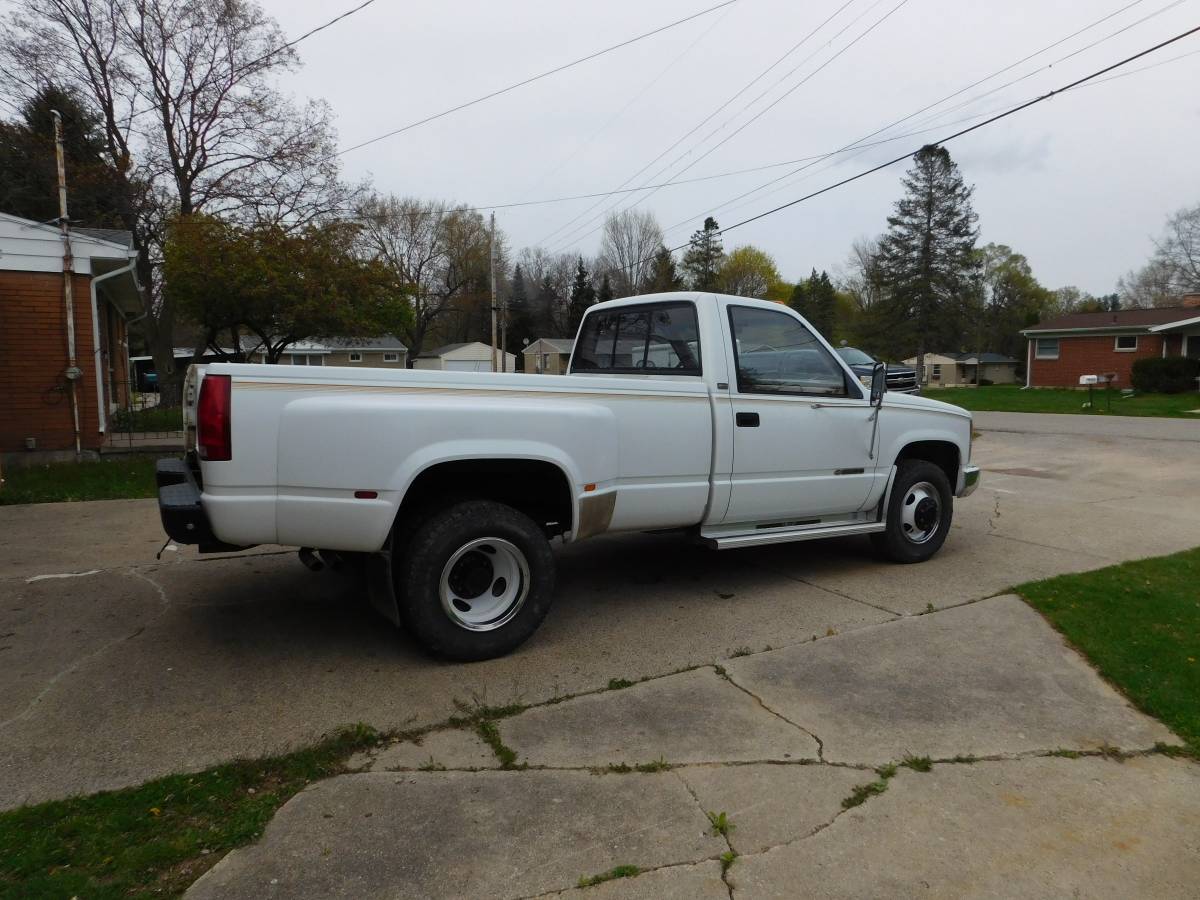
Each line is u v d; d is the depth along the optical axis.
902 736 3.24
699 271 61.59
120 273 12.26
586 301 67.50
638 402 4.39
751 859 2.45
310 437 3.47
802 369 5.20
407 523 3.89
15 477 9.62
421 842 2.51
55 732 3.17
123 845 2.45
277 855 2.43
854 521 5.64
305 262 17.94
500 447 3.83
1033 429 16.56
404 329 21.61
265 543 3.58
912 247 46.44
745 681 3.75
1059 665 3.96
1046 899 2.30
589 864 2.42
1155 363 26.98
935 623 4.52
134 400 23.02
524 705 3.48
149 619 4.55
